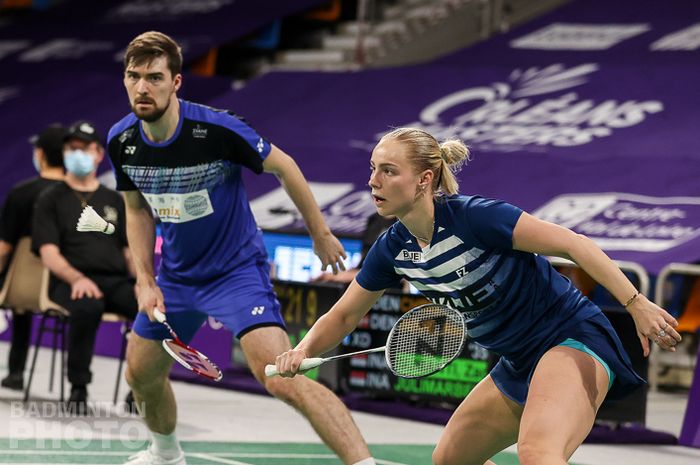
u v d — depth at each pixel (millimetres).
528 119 22219
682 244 16734
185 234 8867
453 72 24719
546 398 6578
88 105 27312
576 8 27562
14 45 31672
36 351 13086
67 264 12781
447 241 6867
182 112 8711
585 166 19859
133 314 13117
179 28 29531
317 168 22328
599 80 22922
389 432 12398
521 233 6688
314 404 7934
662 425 13836
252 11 29359
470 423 7391
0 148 26703
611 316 12508
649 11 26422
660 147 19984
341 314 7375
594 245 6645
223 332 16062
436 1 29109
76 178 13258
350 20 30359
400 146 6789
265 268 9055
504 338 7078
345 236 16734
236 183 8945
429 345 6953
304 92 25547
